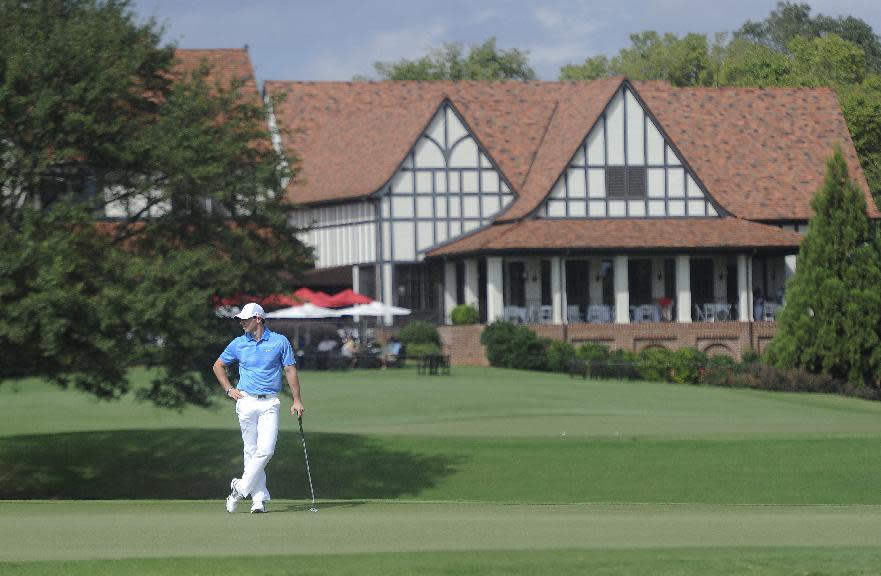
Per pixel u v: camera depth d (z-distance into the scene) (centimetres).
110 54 7138
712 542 3447
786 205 17375
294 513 4184
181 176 7219
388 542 3403
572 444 7775
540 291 16075
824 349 12038
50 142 6956
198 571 2914
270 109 8750
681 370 12569
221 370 4250
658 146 16300
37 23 7138
